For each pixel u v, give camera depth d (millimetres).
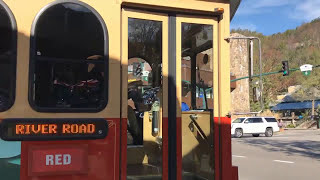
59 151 2977
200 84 3650
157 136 3564
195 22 3592
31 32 2971
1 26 2910
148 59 3557
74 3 3127
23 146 2887
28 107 2928
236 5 3768
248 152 18609
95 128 3107
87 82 3125
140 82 3570
